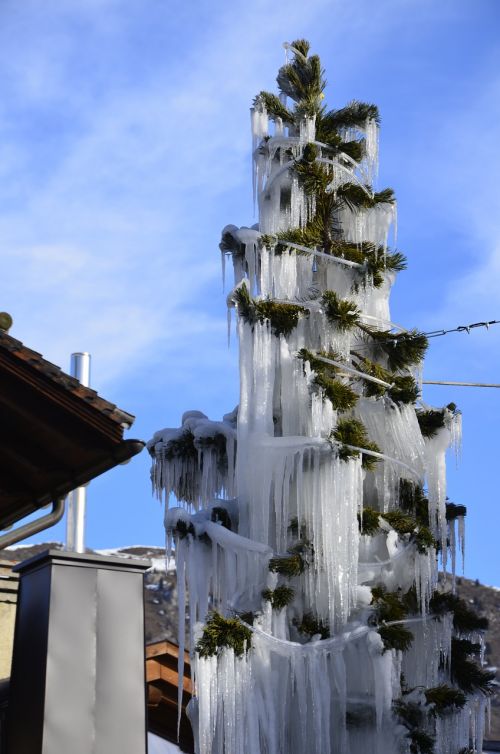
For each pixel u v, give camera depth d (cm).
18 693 680
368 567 1358
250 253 1512
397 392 1395
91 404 764
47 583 692
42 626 681
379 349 1519
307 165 1522
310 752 1277
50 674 663
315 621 1320
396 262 1553
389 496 1420
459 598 1391
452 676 1391
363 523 1355
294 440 1325
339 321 1411
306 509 1316
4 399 767
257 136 1605
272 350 1423
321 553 1320
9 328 770
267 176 1589
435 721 1289
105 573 709
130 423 774
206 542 1349
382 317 1559
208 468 1461
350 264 1497
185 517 1345
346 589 1295
